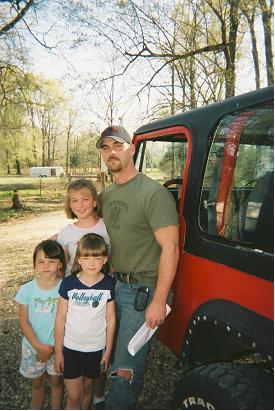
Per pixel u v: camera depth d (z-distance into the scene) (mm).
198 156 2213
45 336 2514
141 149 3244
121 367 2199
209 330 2025
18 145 27219
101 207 2625
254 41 11547
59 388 2588
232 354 2000
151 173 3338
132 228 2301
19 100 19484
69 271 2713
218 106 2123
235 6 10805
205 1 11016
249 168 1886
